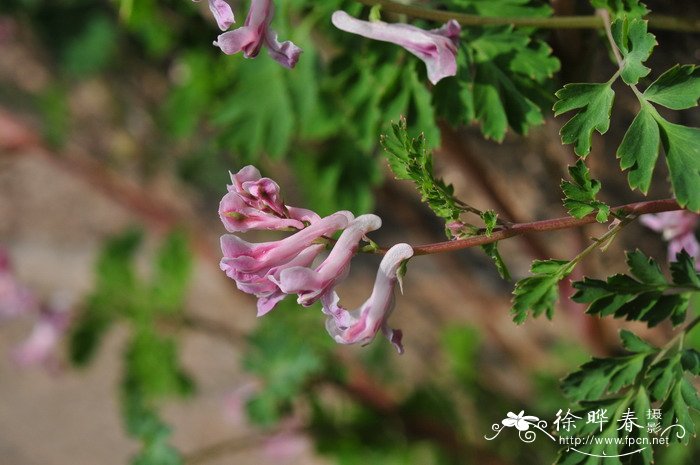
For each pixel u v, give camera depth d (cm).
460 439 72
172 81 90
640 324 61
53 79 98
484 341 86
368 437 70
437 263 80
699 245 50
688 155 42
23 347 77
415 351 89
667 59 49
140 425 65
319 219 42
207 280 98
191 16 64
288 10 49
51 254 107
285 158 67
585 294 43
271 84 53
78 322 72
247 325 96
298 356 65
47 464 98
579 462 44
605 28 45
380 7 45
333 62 49
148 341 69
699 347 55
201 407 96
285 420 70
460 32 46
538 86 46
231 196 42
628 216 42
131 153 94
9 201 110
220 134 53
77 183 107
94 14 88
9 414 101
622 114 51
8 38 95
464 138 56
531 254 61
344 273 42
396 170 43
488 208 62
